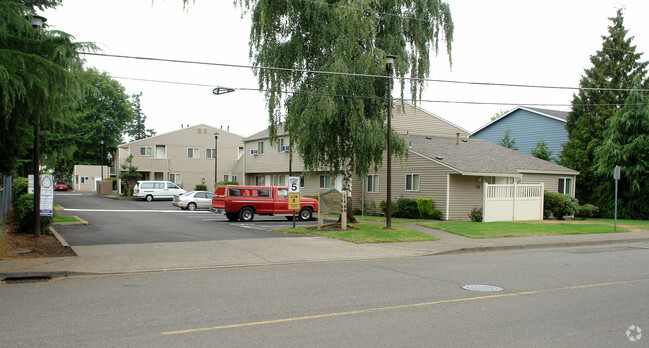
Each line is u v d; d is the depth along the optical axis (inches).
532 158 1236.5
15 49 381.7
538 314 274.8
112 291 330.0
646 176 1102.4
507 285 360.5
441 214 1014.4
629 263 485.1
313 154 746.8
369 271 423.2
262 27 700.0
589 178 1250.0
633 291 342.6
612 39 1317.7
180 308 281.1
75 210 1245.1
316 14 718.5
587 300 312.3
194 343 216.4
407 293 328.2
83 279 377.7
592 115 1298.0
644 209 1112.8
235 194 955.3
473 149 1202.6
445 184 1010.1
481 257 528.7
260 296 315.3
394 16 765.9
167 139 2218.3
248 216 959.0
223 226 830.5
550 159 1482.5
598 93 1284.4
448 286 354.3
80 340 219.3
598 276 404.8
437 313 274.8
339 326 245.9
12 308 280.1
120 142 2635.3
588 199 1249.4
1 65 319.3
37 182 567.2
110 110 2529.5
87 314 266.4
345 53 705.0
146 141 2198.6
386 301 303.4
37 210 569.9
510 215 938.1
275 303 295.4
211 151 2285.9
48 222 619.5
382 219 981.8
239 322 251.8
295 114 741.3
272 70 743.1
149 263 443.8
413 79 746.8
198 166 2261.3
